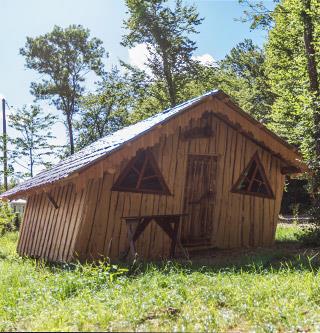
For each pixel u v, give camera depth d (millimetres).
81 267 7945
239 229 12453
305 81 17000
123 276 7320
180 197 11336
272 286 6254
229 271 7773
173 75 33062
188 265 8727
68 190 11086
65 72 43719
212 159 12234
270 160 13227
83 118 41906
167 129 10164
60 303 5719
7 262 11891
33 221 13820
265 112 36094
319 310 5320
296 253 10156
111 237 10148
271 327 4676
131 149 9555
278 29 20000
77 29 44469
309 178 13141
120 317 4812
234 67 42781
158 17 31797
